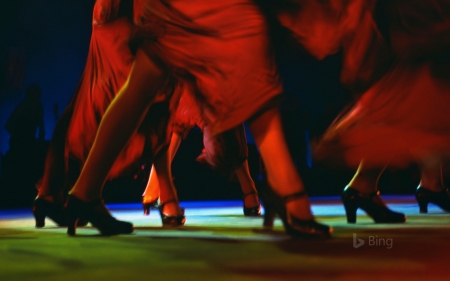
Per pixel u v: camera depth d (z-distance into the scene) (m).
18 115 6.57
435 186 3.41
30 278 1.34
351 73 2.61
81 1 11.35
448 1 2.58
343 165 2.87
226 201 7.16
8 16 10.97
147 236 2.23
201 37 2.04
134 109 2.15
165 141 2.75
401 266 1.44
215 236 2.20
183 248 1.83
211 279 1.30
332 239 1.99
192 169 7.33
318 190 7.66
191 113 3.14
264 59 2.04
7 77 10.90
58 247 1.90
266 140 2.05
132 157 2.67
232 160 3.42
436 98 2.63
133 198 7.20
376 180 2.76
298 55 2.67
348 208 2.77
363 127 2.72
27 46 11.15
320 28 2.32
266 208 2.16
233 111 2.03
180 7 2.05
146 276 1.34
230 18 2.03
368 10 2.46
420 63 2.64
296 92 9.94
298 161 7.40
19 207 6.57
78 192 2.23
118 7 2.53
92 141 2.63
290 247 1.81
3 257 1.67
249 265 1.48
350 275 1.32
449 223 2.72
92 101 2.60
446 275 1.31
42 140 6.75
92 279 1.32
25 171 6.64
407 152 2.76
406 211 3.68
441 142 2.69
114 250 1.80
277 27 2.28
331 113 7.05
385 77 2.64
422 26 2.61
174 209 2.84
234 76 2.03
